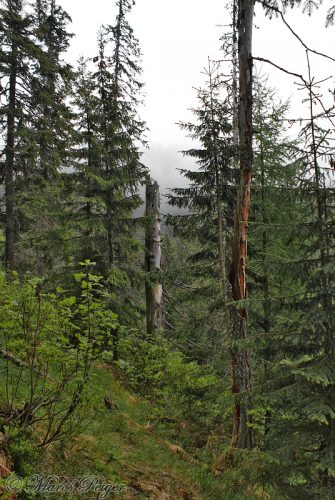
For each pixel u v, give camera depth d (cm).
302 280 570
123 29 1495
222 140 963
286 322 569
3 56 1382
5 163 1476
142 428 760
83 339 438
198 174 982
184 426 921
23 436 419
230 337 805
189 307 1210
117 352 1160
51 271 1593
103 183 1234
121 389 979
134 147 1400
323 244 549
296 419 557
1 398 484
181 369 947
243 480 604
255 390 569
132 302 1411
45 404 452
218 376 959
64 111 1539
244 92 769
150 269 1420
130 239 1329
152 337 1172
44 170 1658
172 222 1023
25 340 441
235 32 1343
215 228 1009
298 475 523
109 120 1370
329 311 532
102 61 1365
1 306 435
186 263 1062
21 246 1423
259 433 826
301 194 571
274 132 1071
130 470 545
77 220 1314
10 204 1462
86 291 457
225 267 966
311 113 553
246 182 794
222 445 791
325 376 479
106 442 596
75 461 480
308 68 554
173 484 559
